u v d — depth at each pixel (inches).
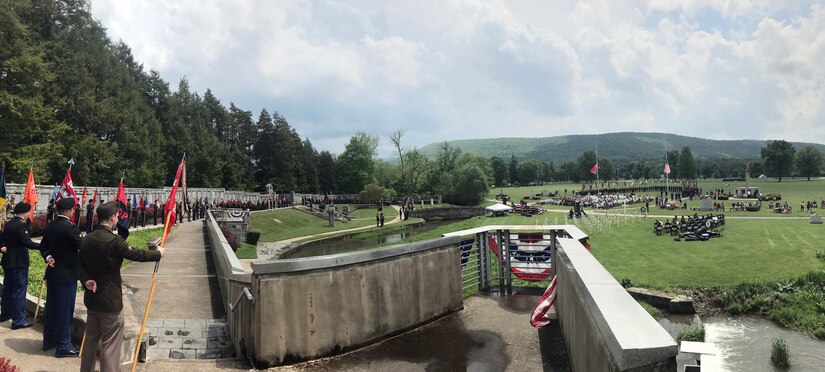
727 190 5024.6
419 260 337.1
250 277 275.1
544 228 424.5
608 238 1590.8
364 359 272.4
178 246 983.6
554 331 306.5
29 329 316.8
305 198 3991.1
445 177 4471.0
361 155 5177.2
